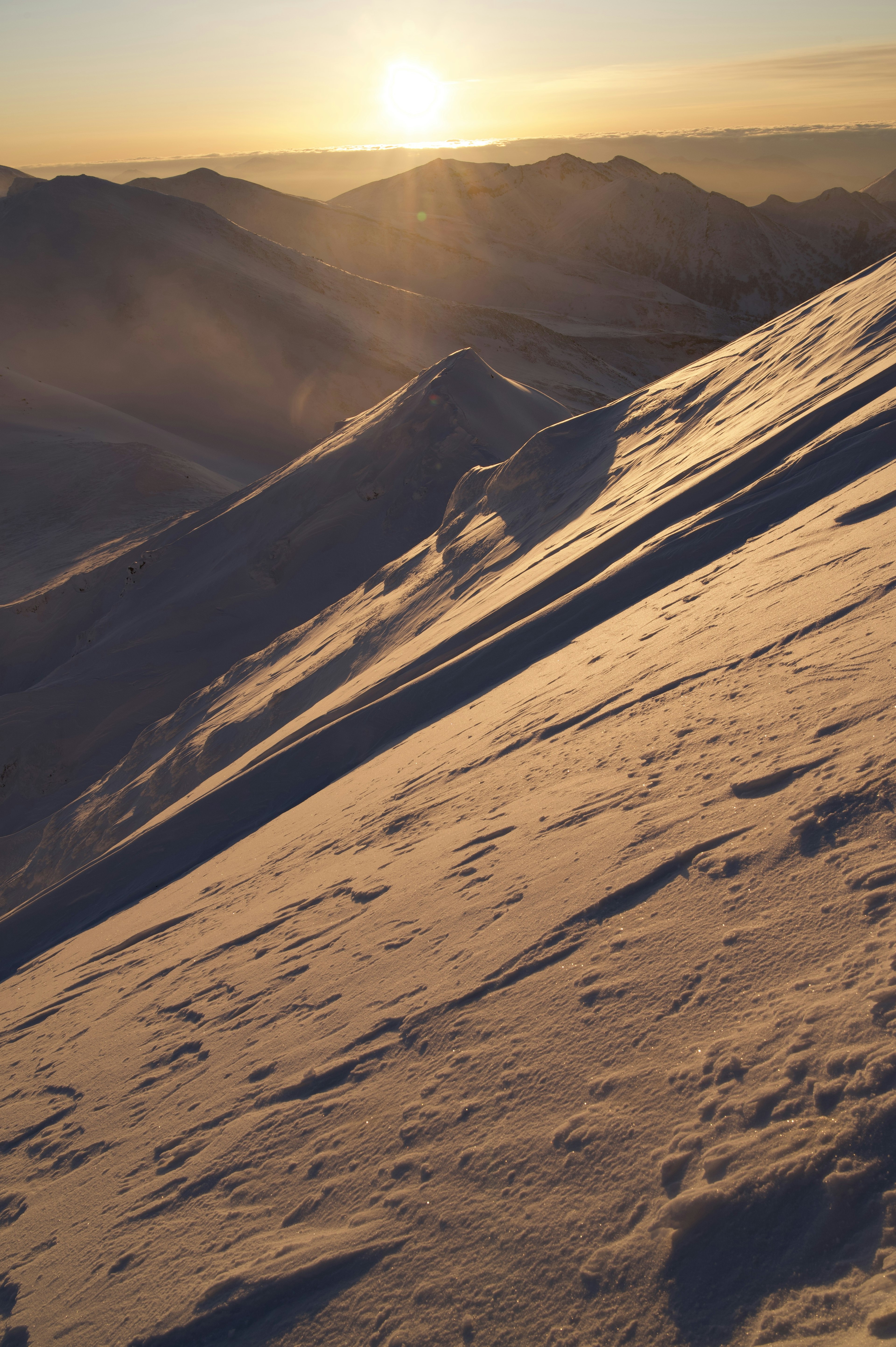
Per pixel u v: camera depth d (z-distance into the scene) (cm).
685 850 345
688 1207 202
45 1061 614
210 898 853
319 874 670
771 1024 237
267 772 1224
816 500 910
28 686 3531
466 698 1072
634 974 293
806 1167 195
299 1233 279
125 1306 294
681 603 812
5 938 1206
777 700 435
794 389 1390
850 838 290
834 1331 161
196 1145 371
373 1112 315
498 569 1792
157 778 1961
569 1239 217
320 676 1895
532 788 546
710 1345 174
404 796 742
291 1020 431
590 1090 256
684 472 1402
